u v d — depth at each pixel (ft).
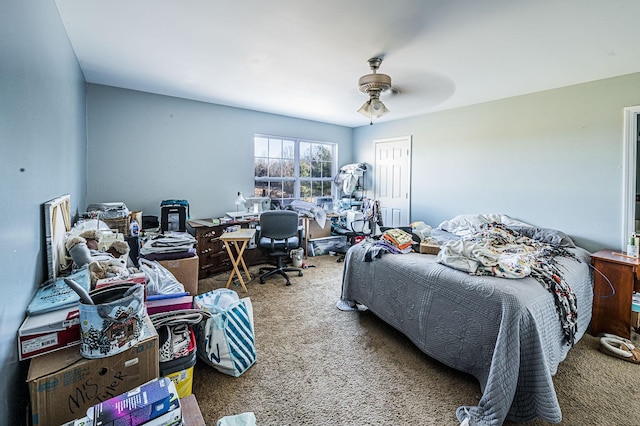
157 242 8.30
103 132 11.30
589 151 10.19
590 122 10.14
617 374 6.48
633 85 9.30
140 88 11.58
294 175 17.34
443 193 14.64
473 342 5.77
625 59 8.31
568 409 5.44
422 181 15.53
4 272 3.00
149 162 12.35
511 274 6.24
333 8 5.97
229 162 14.49
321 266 14.43
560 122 10.81
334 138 18.63
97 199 11.30
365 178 18.65
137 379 3.75
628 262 8.11
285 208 16.03
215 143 13.99
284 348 7.33
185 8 6.06
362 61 8.62
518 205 12.03
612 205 9.78
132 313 3.69
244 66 9.12
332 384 6.06
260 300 10.26
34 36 4.28
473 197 13.48
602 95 9.88
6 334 3.04
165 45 7.75
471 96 12.03
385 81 8.61
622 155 9.55
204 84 11.00
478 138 13.17
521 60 8.43
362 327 8.46
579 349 7.58
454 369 6.48
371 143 18.24
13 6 3.39
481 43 7.39
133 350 3.72
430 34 7.00
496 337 5.42
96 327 3.43
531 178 11.62
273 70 9.45
